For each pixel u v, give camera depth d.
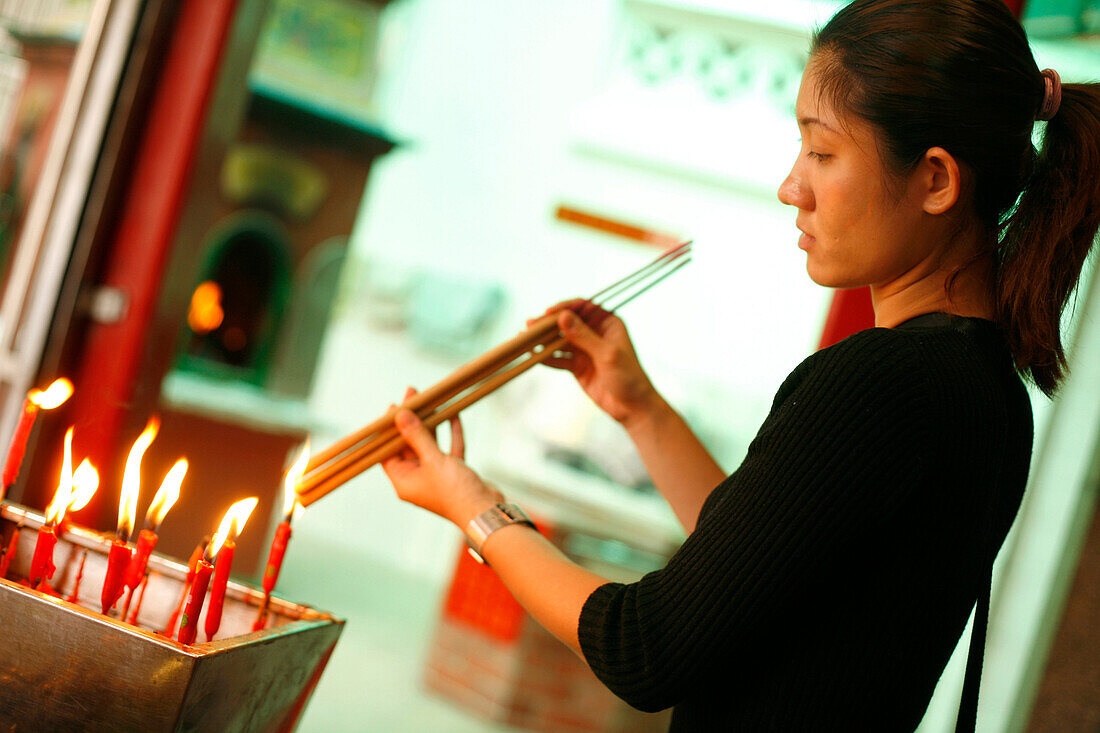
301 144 4.23
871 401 0.75
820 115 0.87
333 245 4.49
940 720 2.05
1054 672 1.92
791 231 5.95
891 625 0.78
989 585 0.90
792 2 5.68
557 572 0.89
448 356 6.26
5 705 0.77
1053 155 0.88
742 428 5.81
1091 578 1.92
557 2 6.57
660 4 6.02
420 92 6.70
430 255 6.68
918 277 0.88
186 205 2.48
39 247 2.36
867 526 0.75
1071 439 1.96
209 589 0.99
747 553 0.75
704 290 6.05
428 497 0.99
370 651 4.06
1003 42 0.83
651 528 4.12
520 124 6.59
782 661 0.80
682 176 6.13
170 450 3.81
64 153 2.37
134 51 2.42
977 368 0.80
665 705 0.79
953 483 0.77
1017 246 0.87
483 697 3.58
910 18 0.83
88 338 2.47
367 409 6.33
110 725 0.75
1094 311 1.93
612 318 1.25
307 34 4.45
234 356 4.39
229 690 0.80
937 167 0.83
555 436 4.34
